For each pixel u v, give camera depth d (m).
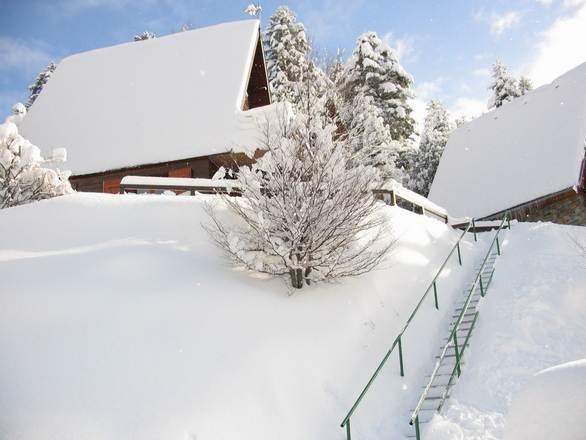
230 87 20.58
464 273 15.44
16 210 12.25
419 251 15.14
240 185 11.34
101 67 24.27
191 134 19.22
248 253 10.66
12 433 6.48
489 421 8.62
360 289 11.84
